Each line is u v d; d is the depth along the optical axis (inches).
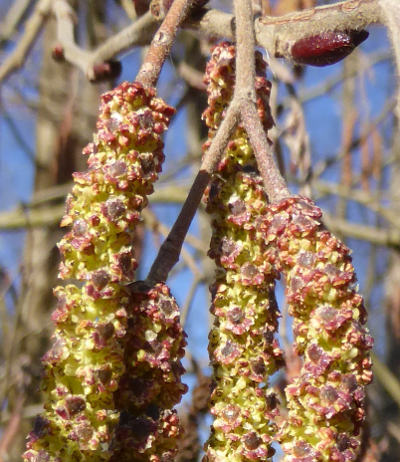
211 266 14.1
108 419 5.0
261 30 6.1
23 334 14.0
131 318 5.2
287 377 7.7
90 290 5.0
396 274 17.3
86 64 8.8
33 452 5.0
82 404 5.0
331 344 4.9
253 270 5.5
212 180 5.7
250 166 5.7
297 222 5.1
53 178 14.7
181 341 5.3
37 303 14.2
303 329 5.0
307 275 5.0
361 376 4.9
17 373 13.2
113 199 5.1
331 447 4.9
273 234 5.1
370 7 5.7
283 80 9.0
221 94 6.0
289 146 8.9
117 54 8.5
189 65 12.4
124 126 5.2
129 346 5.2
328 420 4.9
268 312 5.5
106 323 5.0
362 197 15.2
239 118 5.6
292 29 6.0
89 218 5.1
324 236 5.0
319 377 4.9
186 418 8.6
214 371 5.5
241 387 5.4
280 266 5.2
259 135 5.4
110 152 5.2
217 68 6.0
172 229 5.5
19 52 11.0
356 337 4.9
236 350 5.4
